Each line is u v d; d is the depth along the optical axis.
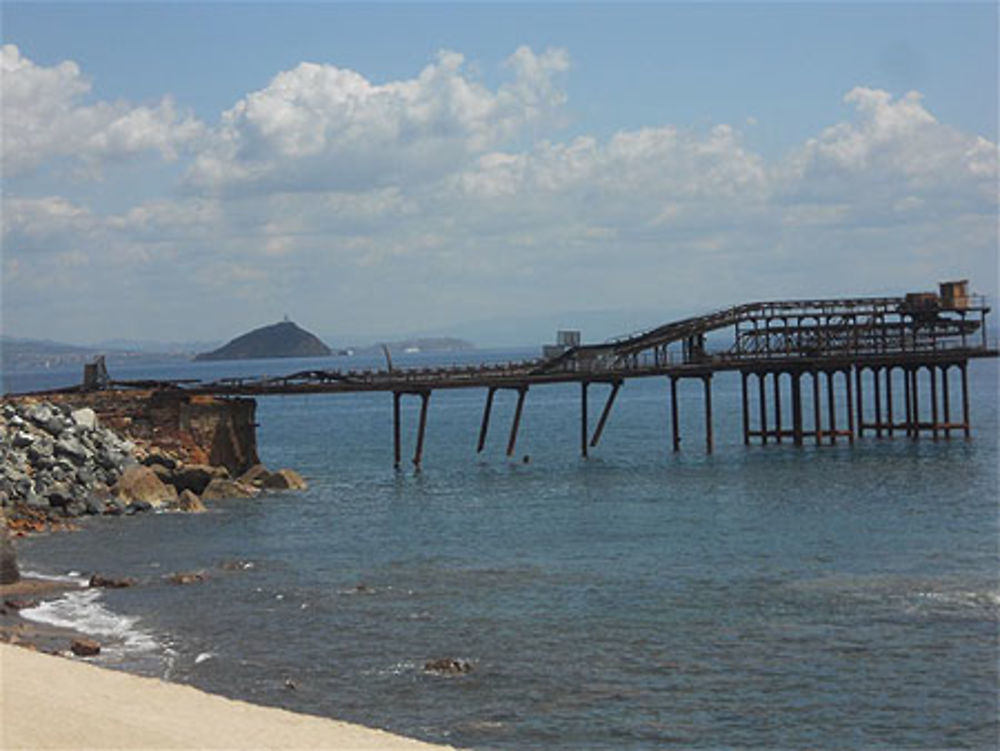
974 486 64.94
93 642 33.81
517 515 59.66
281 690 30.31
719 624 36.12
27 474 60.41
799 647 33.50
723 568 44.50
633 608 38.38
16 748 19.44
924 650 32.94
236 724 22.75
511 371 86.44
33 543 52.03
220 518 59.22
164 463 67.44
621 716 28.28
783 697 29.53
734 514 57.97
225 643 34.75
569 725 27.70
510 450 83.62
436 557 48.19
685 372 86.12
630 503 62.97
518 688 30.31
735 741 26.75
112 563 47.44
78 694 23.69
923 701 29.11
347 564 46.81
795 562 45.28
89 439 65.75
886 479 69.12
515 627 36.19
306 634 35.69
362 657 33.16
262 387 75.75
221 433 71.75
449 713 28.55
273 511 61.72
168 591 41.91
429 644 34.41
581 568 45.19
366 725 27.75
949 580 41.22
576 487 70.81
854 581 41.47
